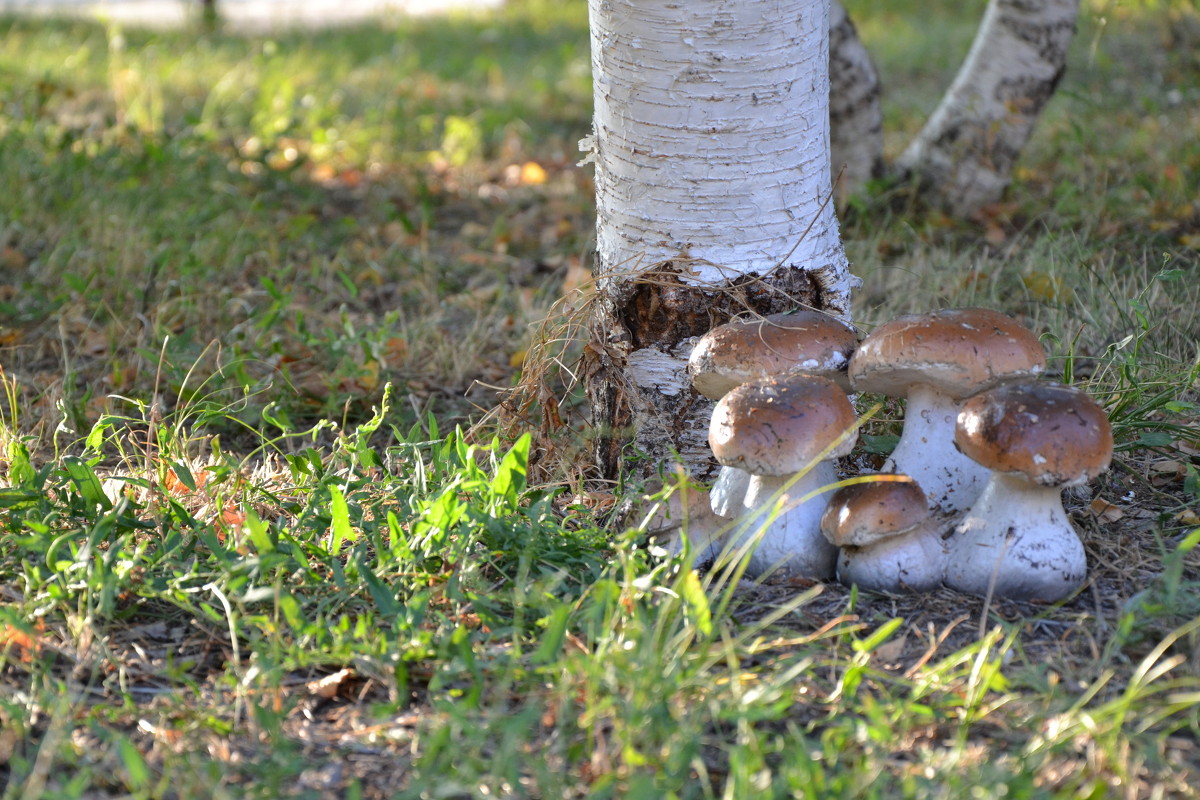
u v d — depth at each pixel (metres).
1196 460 3.43
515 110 9.40
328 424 4.24
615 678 2.23
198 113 8.90
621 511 3.08
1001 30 5.92
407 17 15.75
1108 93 8.22
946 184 6.18
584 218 6.70
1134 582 2.79
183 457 3.50
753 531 2.85
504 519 2.92
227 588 2.68
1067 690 2.36
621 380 3.39
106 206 6.09
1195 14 9.14
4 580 2.87
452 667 2.39
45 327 5.06
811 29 3.13
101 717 2.35
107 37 12.67
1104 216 5.72
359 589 2.74
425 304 5.41
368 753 2.26
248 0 21.75
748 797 1.94
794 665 2.47
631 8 3.06
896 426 3.59
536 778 2.13
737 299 3.26
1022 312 4.69
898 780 2.11
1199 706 2.26
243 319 5.11
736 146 3.15
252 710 2.32
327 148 8.02
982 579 2.70
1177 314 4.38
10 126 7.44
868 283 5.16
